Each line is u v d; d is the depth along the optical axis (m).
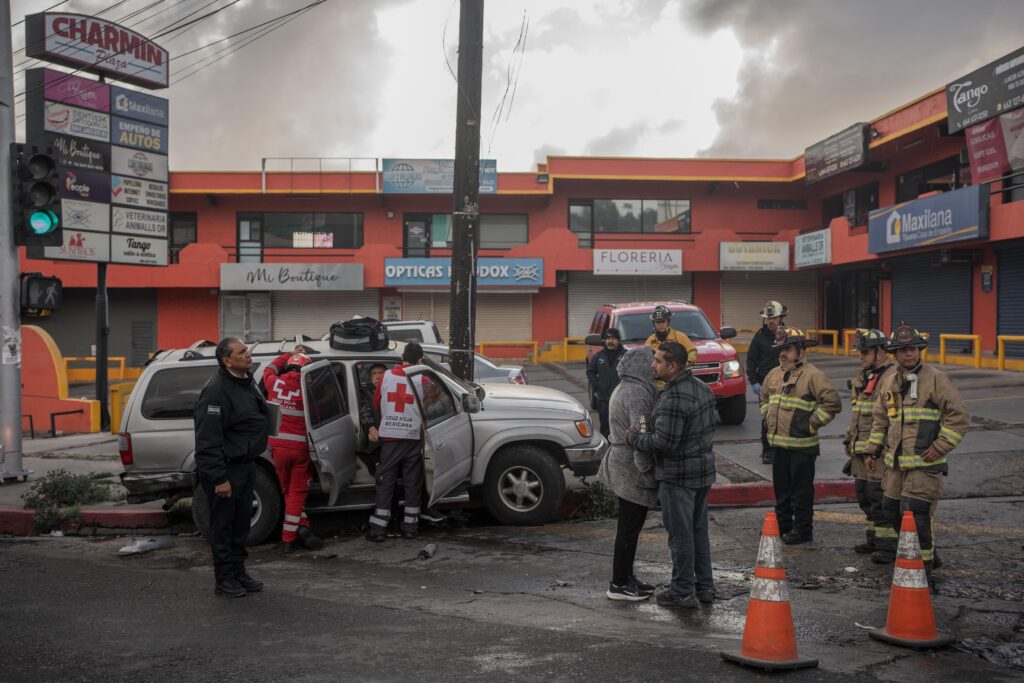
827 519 8.29
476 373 13.20
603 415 10.16
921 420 6.00
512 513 8.30
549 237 30.28
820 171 28.23
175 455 7.91
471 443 8.16
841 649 4.80
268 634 5.14
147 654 4.77
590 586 6.25
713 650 4.71
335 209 32.22
